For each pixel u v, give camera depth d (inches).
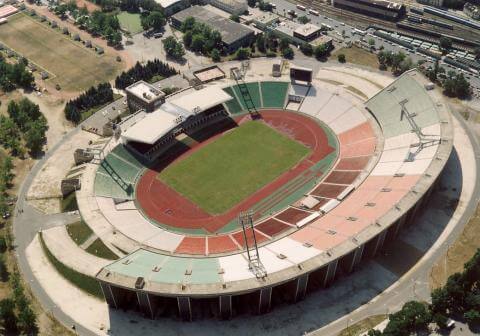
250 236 6309.1
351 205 6387.8
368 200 6304.1
